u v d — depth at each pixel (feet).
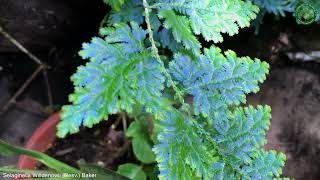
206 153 1.40
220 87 1.45
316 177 2.52
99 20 2.50
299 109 2.71
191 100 2.33
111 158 2.33
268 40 2.54
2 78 2.73
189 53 1.64
